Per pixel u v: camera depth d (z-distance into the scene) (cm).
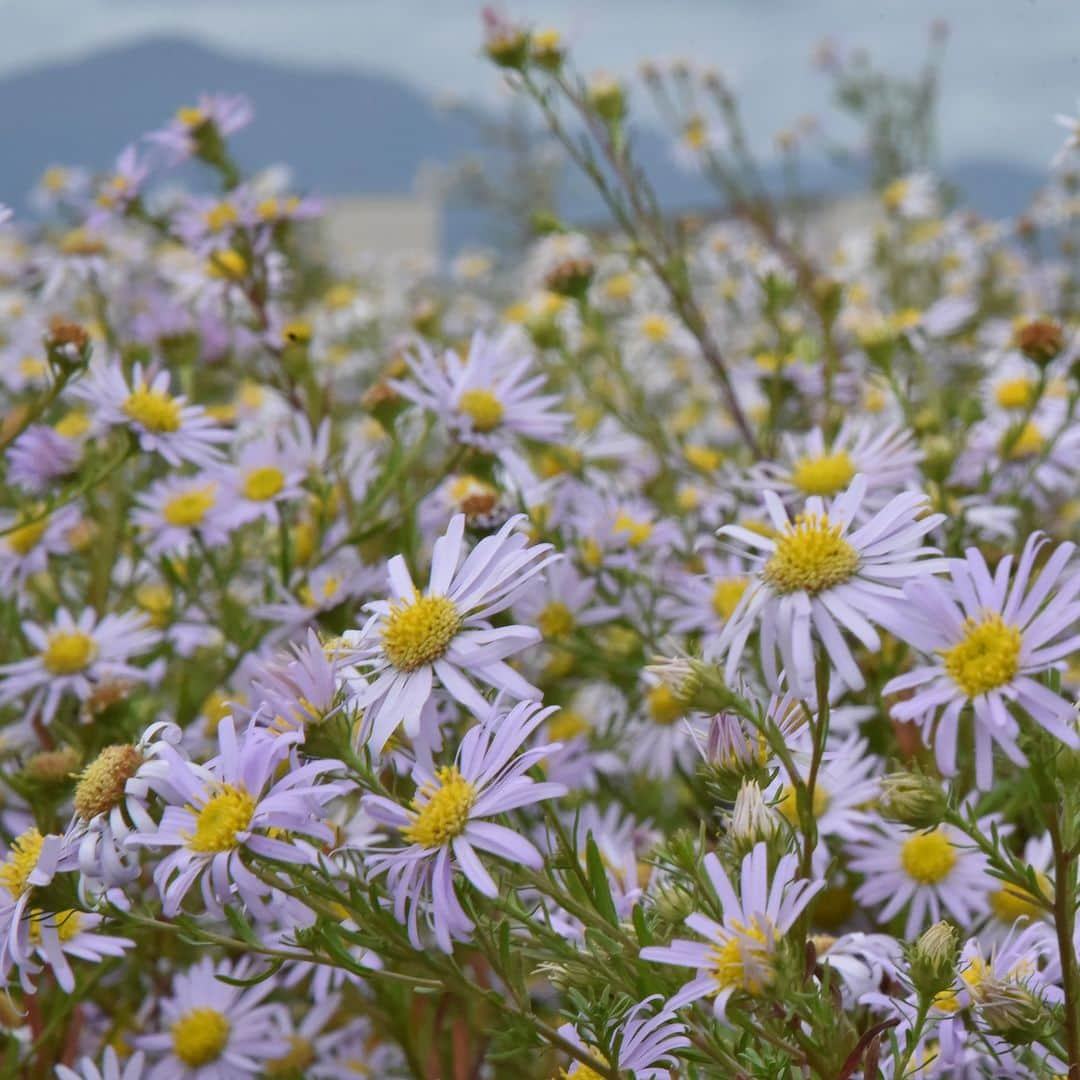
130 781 57
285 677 57
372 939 57
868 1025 62
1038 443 88
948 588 54
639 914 56
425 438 82
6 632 86
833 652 56
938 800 55
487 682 57
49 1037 67
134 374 80
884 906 68
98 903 58
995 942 62
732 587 78
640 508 88
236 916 58
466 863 55
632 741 81
